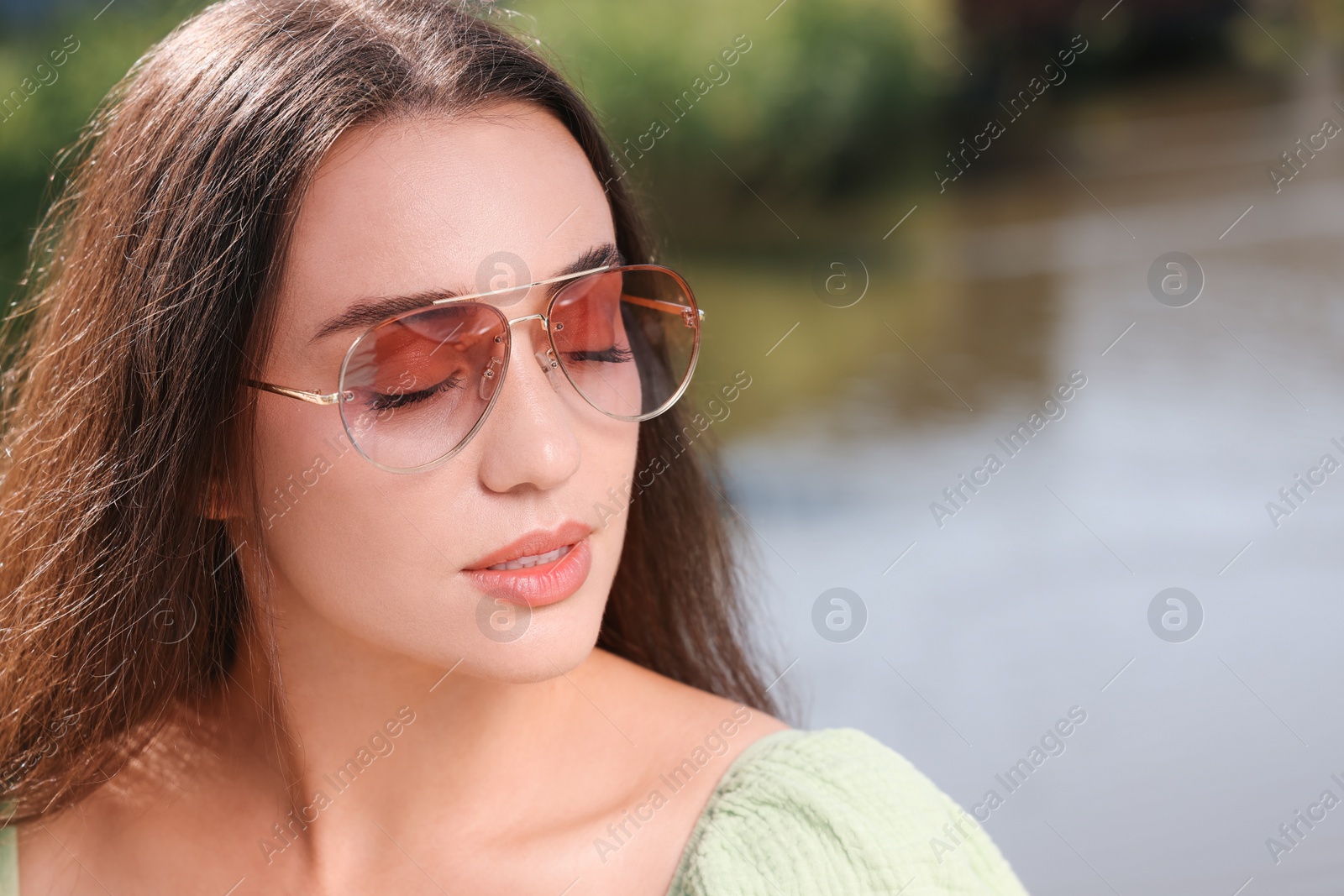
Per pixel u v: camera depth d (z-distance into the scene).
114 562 1.54
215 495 1.47
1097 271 11.05
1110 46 18.00
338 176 1.31
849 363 8.94
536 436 1.25
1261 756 3.94
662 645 1.90
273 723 1.47
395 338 1.27
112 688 1.57
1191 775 3.88
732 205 14.96
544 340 1.29
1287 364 7.90
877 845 1.31
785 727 1.50
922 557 5.46
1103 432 6.96
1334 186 12.77
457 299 1.26
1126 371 8.07
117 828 1.57
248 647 1.52
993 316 9.94
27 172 9.51
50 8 11.13
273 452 1.37
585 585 1.33
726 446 6.55
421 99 1.31
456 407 1.26
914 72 15.91
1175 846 3.55
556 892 1.37
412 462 1.27
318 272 1.31
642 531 1.83
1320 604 4.77
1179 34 18.14
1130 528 5.61
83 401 1.55
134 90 1.56
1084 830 3.63
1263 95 17.09
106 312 1.52
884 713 4.23
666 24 14.89
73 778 1.58
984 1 16.95
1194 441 6.68
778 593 5.12
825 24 15.42
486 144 1.32
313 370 1.32
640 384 1.52
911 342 9.40
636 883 1.36
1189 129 15.83
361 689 1.44
